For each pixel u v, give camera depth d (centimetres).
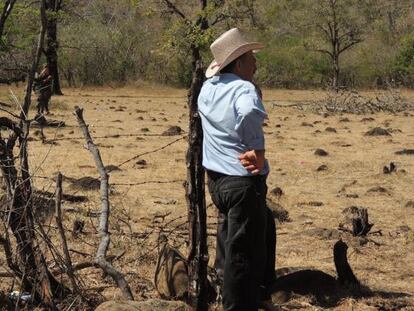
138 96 4919
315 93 5566
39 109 2405
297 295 737
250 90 586
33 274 671
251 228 593
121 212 991
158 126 2661
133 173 1537
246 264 596
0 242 664
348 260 908
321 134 2489
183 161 1722
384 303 741
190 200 661
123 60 5672
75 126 2520
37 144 1891
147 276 782
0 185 880
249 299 601
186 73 5672
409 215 1198
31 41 2289
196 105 656
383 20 7075
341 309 722
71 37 5497
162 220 1032
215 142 595
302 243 982
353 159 1850
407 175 1603
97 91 5259
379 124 2967
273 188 1397
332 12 5378
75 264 723
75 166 1574
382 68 6128
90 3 5741
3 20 742
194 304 657
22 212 667
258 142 579
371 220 1152
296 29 5628
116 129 2491
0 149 679
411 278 842
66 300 672
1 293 684
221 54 602
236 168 588
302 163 1759
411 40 6094
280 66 6147
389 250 960
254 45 605
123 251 850
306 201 1280
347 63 6159
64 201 1153
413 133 2591
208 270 702
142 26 5753
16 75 1030
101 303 647
